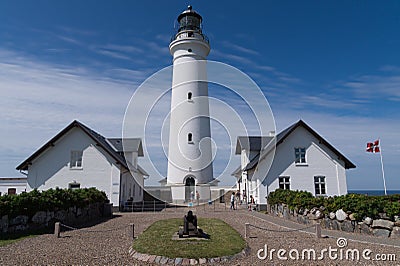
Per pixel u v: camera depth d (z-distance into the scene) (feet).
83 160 71.15
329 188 73.51
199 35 72.54
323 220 42.37
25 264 23.11
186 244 26.84
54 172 70.59
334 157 74.95
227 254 24.36
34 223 39.37
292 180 73.56
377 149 72.33
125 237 34.24
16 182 94.17
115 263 23.12
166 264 22.67
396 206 33.78
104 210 59.98
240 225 44.29
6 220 36.09
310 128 75.05
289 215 52.01
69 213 45.80
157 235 31.37
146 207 71.77
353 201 38.37
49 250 27.68
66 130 71.31
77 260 24.08
